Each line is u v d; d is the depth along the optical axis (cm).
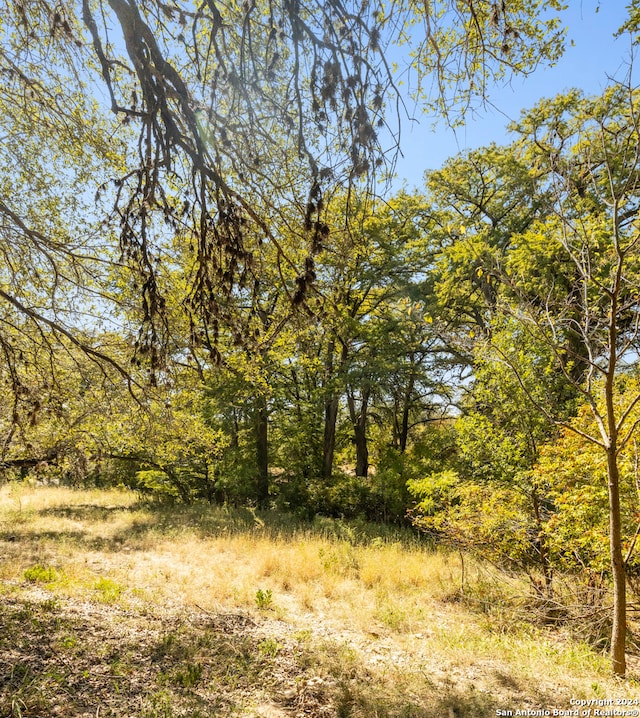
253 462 1933
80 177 552
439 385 1958
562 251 902
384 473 1659
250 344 340
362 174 260
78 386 671
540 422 819
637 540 614
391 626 690
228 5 296
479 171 1756
